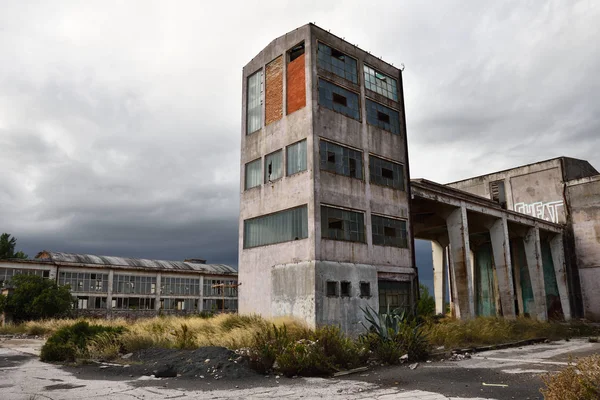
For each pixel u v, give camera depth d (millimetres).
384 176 23938
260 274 21875
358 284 20438
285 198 21375
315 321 18359
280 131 22547
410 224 24203
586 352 15711
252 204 23359
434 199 25781
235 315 20453
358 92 23672
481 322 21672
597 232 34500
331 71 22578
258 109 24531
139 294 47875
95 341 14938
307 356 11711
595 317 33812
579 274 34938
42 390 9500
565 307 34438
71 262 43500
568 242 35719
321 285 18984
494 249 29781
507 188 39688
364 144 23094
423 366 12875
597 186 34938
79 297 43531
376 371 12172
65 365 13453
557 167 37188
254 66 25312
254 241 22859
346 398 8633
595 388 5852
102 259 48500
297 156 21391
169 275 50719
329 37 22938
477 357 14852
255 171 23781
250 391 9414
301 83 21984
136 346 15148
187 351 13438
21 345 20078
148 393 9172
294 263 20031
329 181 20828
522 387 9320
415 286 23391
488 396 8586
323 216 20188
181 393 9180
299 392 9281
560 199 36656
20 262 40438
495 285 35594
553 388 6195
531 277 32469
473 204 27844
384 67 25688
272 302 20719
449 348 16188
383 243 22656
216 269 57812
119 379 10969
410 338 14273
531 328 22828
